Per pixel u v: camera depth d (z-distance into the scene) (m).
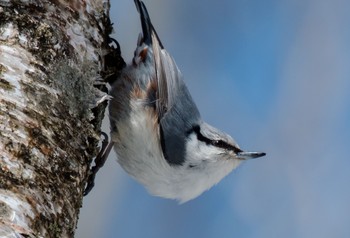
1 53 6.35
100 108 7.37
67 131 6.48
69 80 6.79
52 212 5.84
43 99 6.36
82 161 6.61
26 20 6.67
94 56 7.41
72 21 7.24
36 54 6.57
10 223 5.30
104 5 8.12
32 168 5.85
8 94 6.11
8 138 5.83
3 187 5.52
